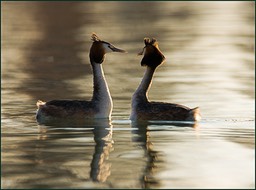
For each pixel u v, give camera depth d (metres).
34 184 11.33
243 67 26.81
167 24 43.28
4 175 11.83
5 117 17.28
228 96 20.33
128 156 13.22
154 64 17.00
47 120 16.83
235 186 11.27
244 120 16.73
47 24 43.94
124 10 52.75
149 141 14.42
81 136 14.98
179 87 22.09
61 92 21.27
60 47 33.62
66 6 55.16
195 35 37.78
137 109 16.75
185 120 16.52
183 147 13.90
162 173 12.02
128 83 22.92
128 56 30.20
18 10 52.31
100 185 11.30
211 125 16.12
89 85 22.67
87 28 41.38
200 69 26.28
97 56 17.08
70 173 12.03
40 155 13.21
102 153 13.39
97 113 16.89
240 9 54.09
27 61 29.08
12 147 13.91
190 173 12.02
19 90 21.77
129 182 11.50
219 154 13.27
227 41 35.31
